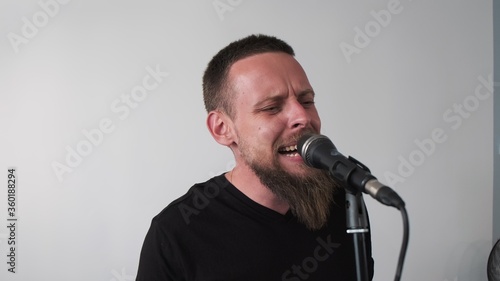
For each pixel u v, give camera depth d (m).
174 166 1.77
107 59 1.75
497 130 1.87
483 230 1.85
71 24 1.75
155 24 1.76
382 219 1.81
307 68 1.80
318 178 0.75
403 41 1.82
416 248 1.83
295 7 1.80
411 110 1.83
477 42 1.84
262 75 0.76
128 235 1.76
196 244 0.83
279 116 0.75
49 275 1.74
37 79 1.74
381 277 1.81
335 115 1.80
